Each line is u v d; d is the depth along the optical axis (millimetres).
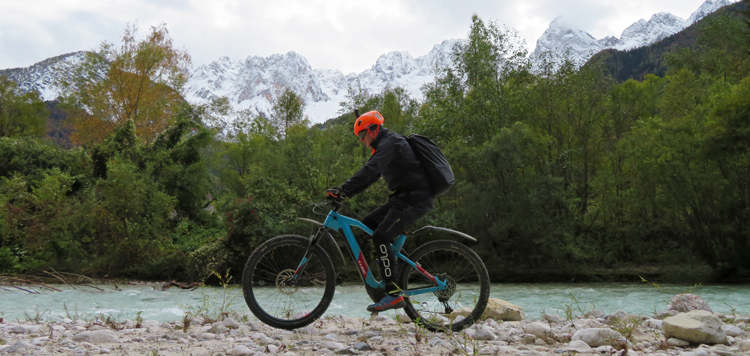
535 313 7516
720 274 14539
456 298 4043
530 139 17047
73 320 5227
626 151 17484
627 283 14164
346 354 3092
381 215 3984
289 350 3205
